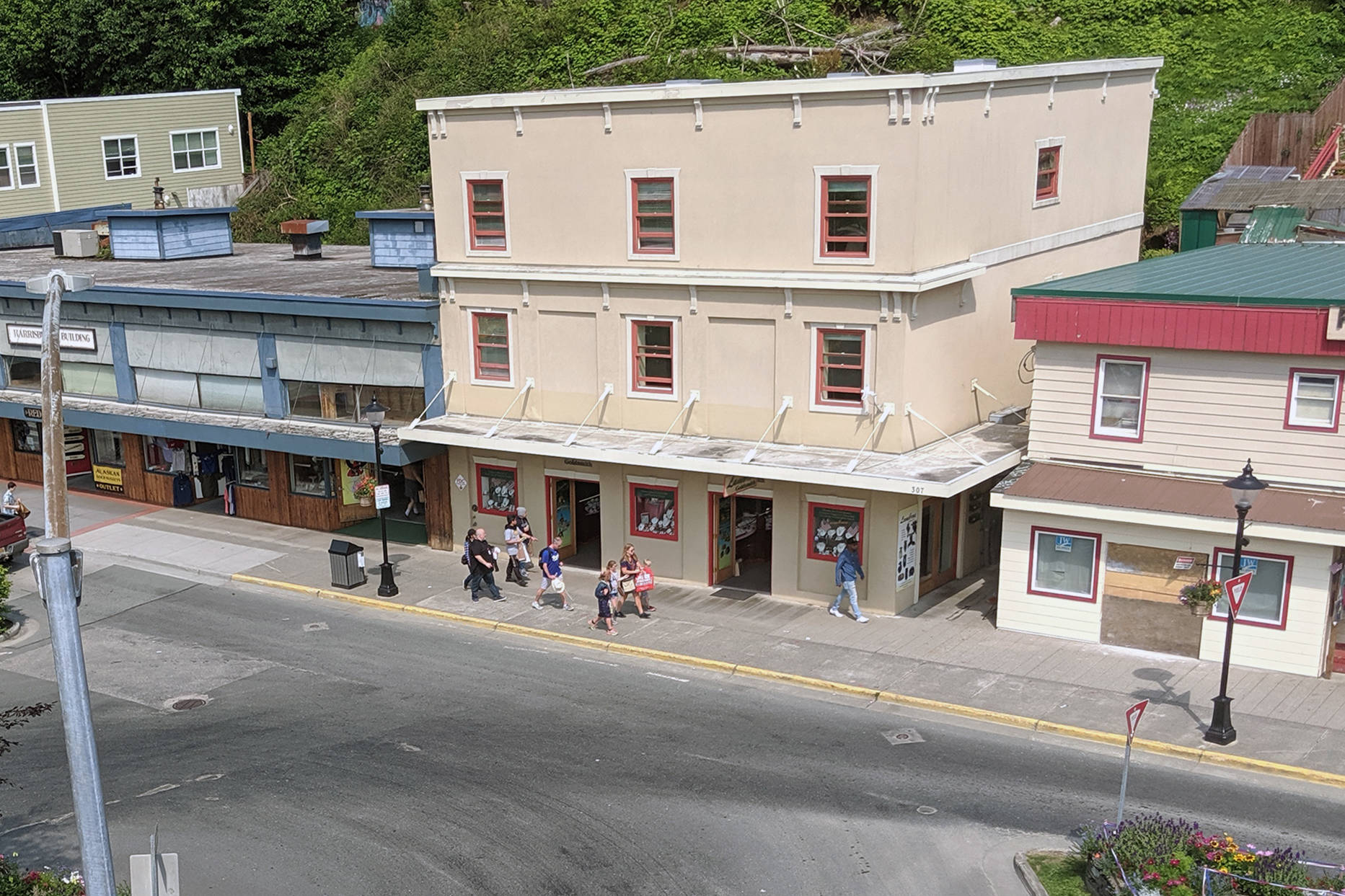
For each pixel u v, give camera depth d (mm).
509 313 29922
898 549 26625
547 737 21766
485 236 29984
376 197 55938
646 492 29406
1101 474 24953
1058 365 25297
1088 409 25188
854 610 26625
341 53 66438
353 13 67750
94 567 32531
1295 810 18609
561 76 53156
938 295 26375
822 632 26094
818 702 23000
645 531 29625
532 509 30906
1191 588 23125
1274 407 23312
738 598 28359
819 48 47656
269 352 33281
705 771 20312
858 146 24984
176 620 28516
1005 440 27469
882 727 21844
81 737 11914
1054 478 25047
